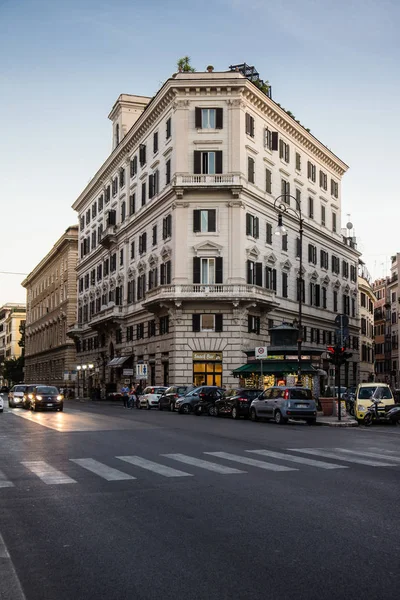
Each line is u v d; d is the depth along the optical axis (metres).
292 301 59.56
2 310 172.75
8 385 145.62
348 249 75.19
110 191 71.38
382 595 5.79
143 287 59.31
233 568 6.60
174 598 5.77
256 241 53.16
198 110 51.53
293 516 8.95
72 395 81.38
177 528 8.32
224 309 50.00
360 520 8.66
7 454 16.62
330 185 70.69
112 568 6.66
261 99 53.88
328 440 20.89
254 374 45.72
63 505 9.90
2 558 7.04
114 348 67.56
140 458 15.63
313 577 6.28
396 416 30.89
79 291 86.06
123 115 69.31
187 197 51.19
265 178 55.47
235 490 11.05
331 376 67.50
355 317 76.88
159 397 47.06
